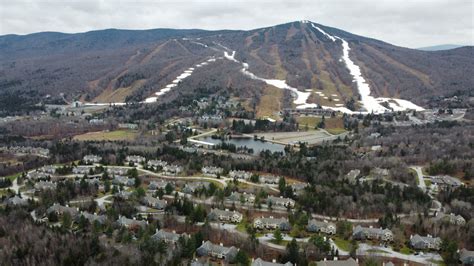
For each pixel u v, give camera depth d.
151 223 195.75
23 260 155.88
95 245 165.12
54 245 164.88
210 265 158.00
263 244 183.12
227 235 186.00
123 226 191.38
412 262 171.12
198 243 176.12
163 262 157.75
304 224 199.50
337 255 172.50
